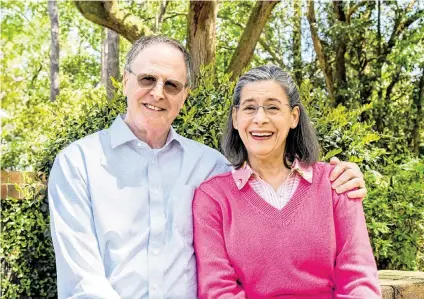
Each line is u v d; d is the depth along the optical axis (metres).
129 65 2.72
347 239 2.41
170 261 2.52
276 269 2.39
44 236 5.99
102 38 19.97
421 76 12.18
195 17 7.30
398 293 3.54
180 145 2.78
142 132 2.76
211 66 4.89
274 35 15.61
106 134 2.72
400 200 5.59
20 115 14.94
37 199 5.98
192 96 4.39
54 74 17.42
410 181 5.80
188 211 2.63
